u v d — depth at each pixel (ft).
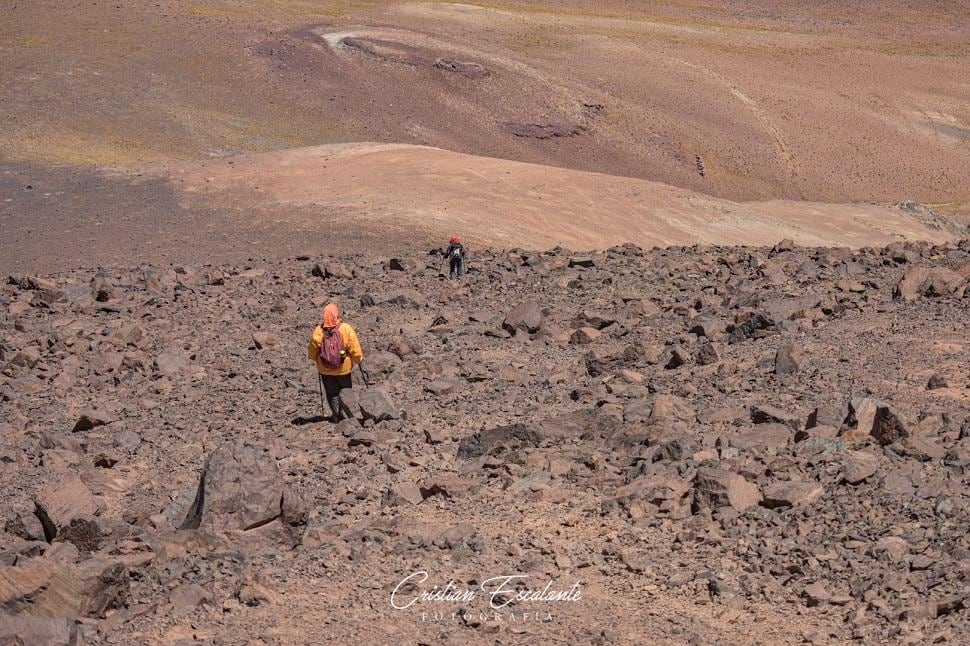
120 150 193.77
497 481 33.22
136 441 40.86
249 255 108.99
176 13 307.37
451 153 168.25
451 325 58.34
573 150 289.12
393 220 127.24
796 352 43.01
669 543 27.45
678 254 80.59
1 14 279.28
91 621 23.20
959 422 34.30
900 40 446.19
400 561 27.22
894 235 177.68
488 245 121.29
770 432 34.17
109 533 28.37
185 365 53.83
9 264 105.60
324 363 41.42
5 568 23.13
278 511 28.48
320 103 269.03
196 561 26.58
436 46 319.47
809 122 334.85
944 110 358.84
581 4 453.99
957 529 25.90
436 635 23.07
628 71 351.87
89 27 277.44
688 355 47.73
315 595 25.31
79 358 55.62
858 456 30.78
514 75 317.22
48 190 144.05
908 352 44.37
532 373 48.24
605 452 34.96
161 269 86.63
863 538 26.11
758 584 24.61
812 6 497.46
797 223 173.88
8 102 210.59
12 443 41.86
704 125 320.50
